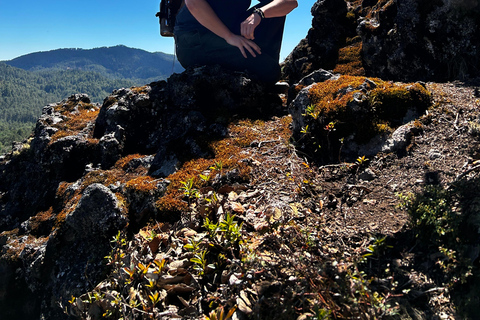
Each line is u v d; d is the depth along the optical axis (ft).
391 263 7.34
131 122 15.46
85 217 10.80
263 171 11.12
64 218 11.43
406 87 11.76
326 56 19.69
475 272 6.50
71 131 16.74
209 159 12.52
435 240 7.26
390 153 10.50
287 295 6.54
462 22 14.37
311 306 6.36
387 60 16.99
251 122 14.56
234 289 7.11
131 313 7.55
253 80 16.25
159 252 8.91
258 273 7.16
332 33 20.04
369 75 17.93
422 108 11.59
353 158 10.95
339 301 6.39
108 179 13.03
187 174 11.53
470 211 7.45
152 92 15.74
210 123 14.43
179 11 16.16
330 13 20.04
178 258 8.29
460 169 8.99
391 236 7.93
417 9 15.37
